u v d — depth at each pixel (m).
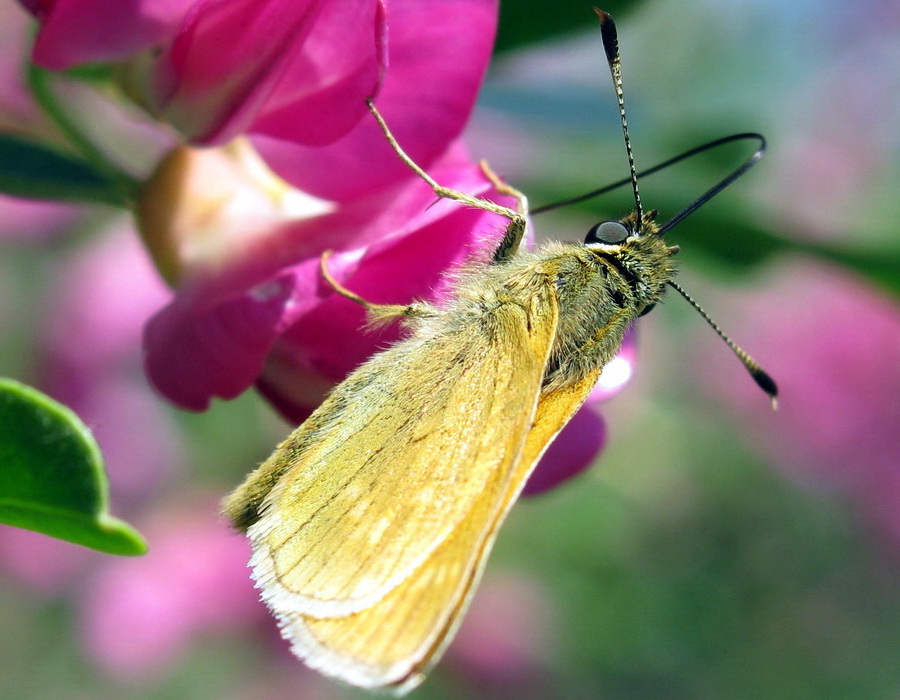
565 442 0.07
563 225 0.10
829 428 0.14
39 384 0.12
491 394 0.07
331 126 0.06
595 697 0.14
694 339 0.14
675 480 0.14
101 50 0.06
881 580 0.14
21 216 0.11
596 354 0.07
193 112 0.06
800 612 0.15
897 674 0.15
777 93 0.12
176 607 0.12
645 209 0.08
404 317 0.06
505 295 0.07
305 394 0.07
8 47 0.08
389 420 0.06
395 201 0.06
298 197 0.07
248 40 0.06
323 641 0.06
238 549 0.12
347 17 0.06
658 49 0.12
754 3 0.12
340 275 0.06
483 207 0.06
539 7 0.07
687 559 0.14
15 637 0.13
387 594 0.06
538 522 0.13
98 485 0.05
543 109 0.08
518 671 0.12
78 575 0.12
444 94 0.06
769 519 0.14
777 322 0.14
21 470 0.05
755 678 0.14
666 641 0.14
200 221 0.07
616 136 0.08
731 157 0.08
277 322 0.06
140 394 0.12
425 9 0.06
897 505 0.14
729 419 0.14
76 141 0.07
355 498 0.06
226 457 0.12
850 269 0.08
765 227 0.08
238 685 0.12
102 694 0.12
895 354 0.13
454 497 0.06
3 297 0.12
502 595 0.13
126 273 0.11
